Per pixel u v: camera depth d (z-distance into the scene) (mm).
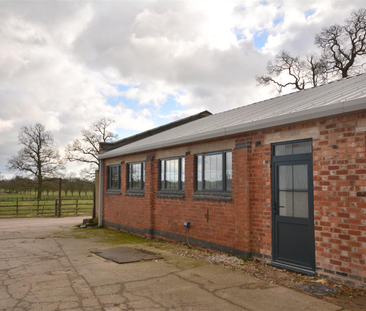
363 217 4969
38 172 32875
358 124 5094
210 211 8375
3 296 4941
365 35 24391
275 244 6602
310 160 5945
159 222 10680
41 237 11758
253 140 7180
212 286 5402
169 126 15391
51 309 4398
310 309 4348
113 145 15453
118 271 6398
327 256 5461
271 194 6699
